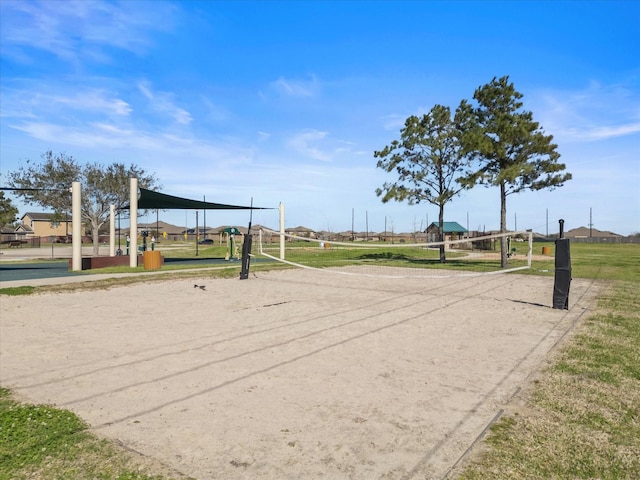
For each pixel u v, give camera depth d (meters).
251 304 11.05
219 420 4.05
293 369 5.65
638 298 12.18
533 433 3.76
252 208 25.92
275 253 36.28
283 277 18.12
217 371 5.55
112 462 3.24
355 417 4.12
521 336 7.62
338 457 3.35
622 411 4.25
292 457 3.35
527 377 5.32
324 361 6.03
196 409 4.31
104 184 29.58
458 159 25.62
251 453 3.41
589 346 6.86
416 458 3.33
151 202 24.28
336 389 4.90
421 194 26.72
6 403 4.41
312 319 9.10
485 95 23.48
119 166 30.56
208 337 7.42
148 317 9.24
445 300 11.98
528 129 22.38
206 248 46.19
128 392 4.79
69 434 3.70
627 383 5.07
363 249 43.34
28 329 8.02
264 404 4.45
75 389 4.87
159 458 3.32
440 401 4.53
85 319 8.98
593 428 3.87
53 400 4.53
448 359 6.14
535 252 42.31
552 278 18.45
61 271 18.98
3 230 81.38
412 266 24.05
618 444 3.57
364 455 3.38
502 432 3.78
